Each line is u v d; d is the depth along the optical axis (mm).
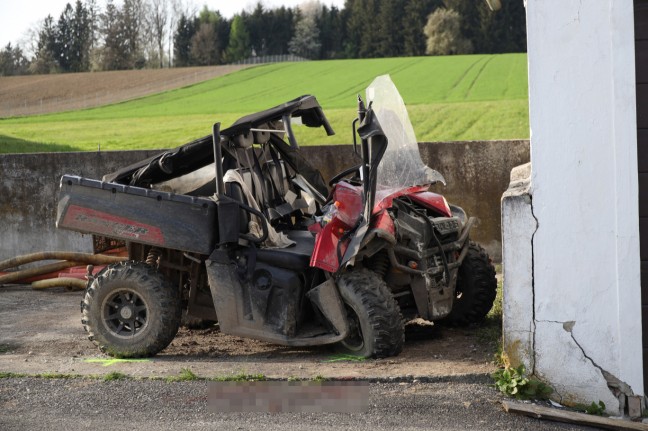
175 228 6434
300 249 6469
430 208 6914
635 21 5035
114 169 11172
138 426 4836
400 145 6805
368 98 6559
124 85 56906
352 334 6262
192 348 6918
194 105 44938
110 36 95938
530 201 5207
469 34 81375
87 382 5754
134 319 6613
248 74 60031
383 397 5242
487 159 10516
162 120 38062
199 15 108312
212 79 58062
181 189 7137
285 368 5945
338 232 6211
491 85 44969
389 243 6277
